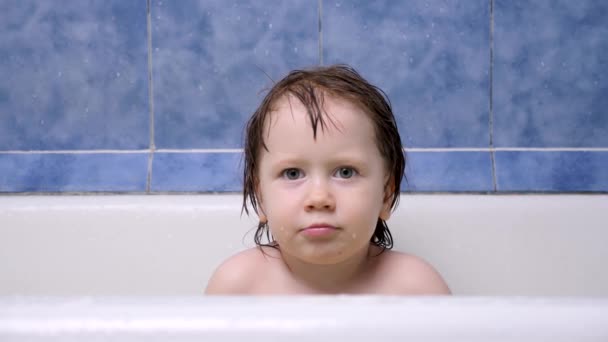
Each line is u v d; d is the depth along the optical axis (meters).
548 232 0.94
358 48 1.07
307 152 0.63
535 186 1.04
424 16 1.07
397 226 0.94
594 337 0.35
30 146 1.09
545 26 1.07
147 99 1.08
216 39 1.07
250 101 1.08
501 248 0.94
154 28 1.07
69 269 0.96
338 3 1.07
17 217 0.96
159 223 0.97
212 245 0.96
